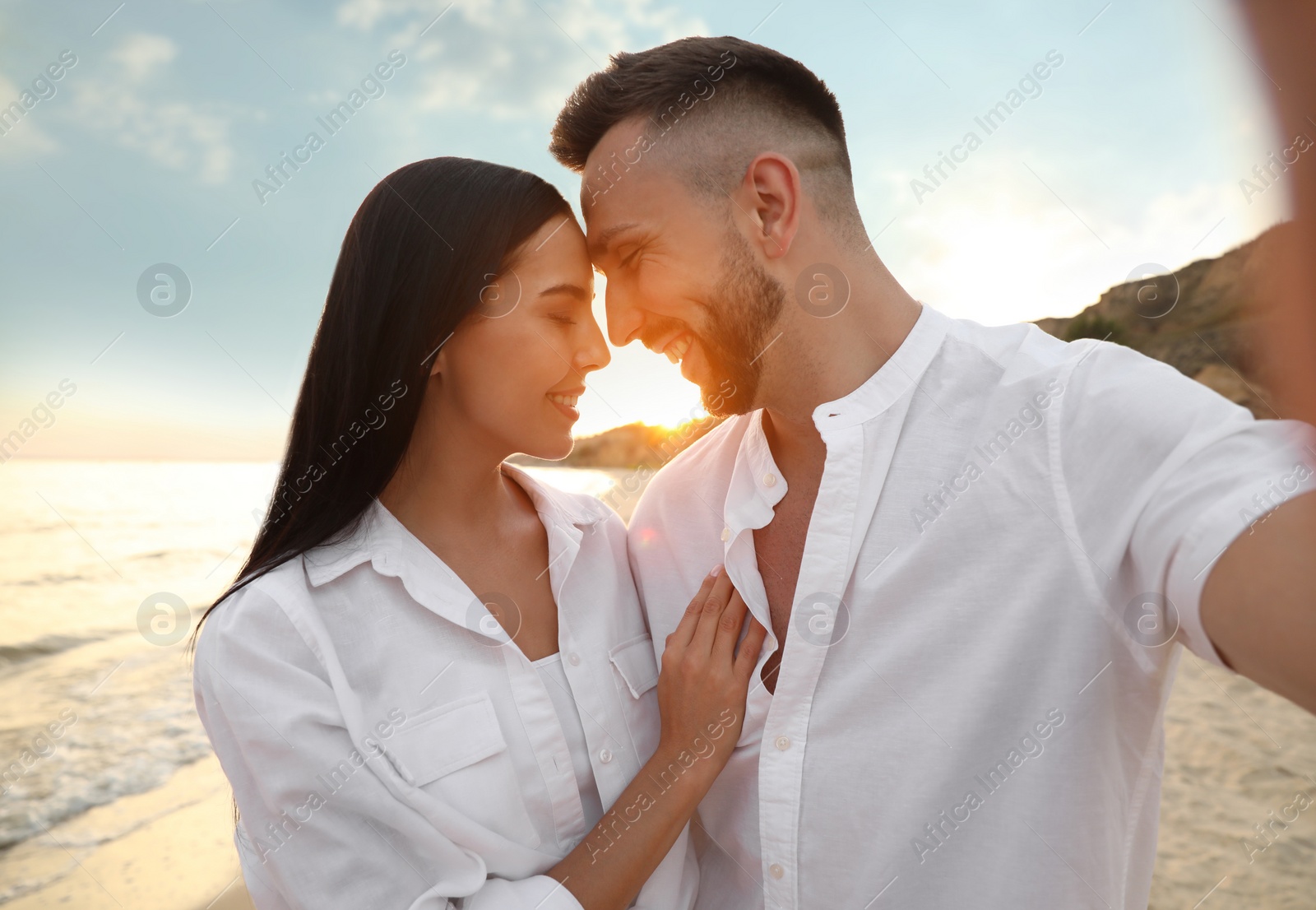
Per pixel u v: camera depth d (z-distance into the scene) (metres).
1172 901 3.07
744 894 1.51
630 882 1.31
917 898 1.30
